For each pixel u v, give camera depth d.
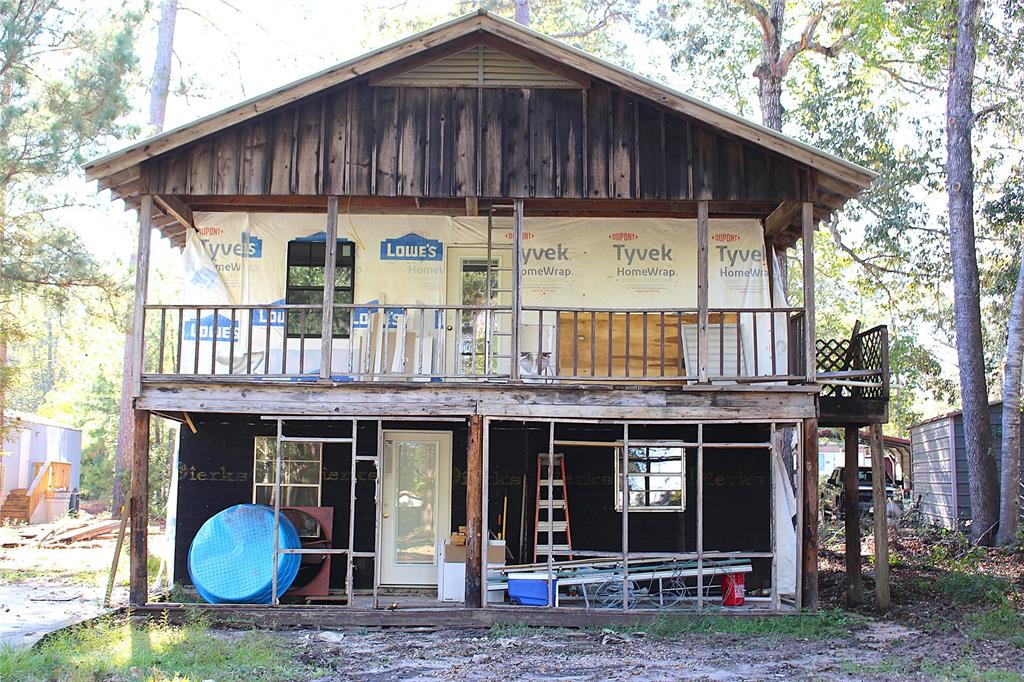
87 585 15.66
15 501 28.28
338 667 10.13
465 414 12.51
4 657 9.64
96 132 20.14
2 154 19.00
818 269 32.00
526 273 14.45
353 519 12.56
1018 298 18.86
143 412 12.52
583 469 14.50
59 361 41.88
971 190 20.16
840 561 18.88
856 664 10.20
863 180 12.35
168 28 27.03
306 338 14.29
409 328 14.39
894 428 47.06
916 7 22.34
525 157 12.62
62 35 20.89
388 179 12.55
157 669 9.63
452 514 14.45
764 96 23.16
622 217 14.56
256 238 14.48
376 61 12.36
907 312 31.42
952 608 13.66
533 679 9.61
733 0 23.97
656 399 12.57
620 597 13.21
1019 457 19.23
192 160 12.54
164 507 27.23
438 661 10.45
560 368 14.06
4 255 20.06
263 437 14.50
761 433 14.58
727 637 11.64
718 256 14.49
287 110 12.66
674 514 14.45
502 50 12.79
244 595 12.58
